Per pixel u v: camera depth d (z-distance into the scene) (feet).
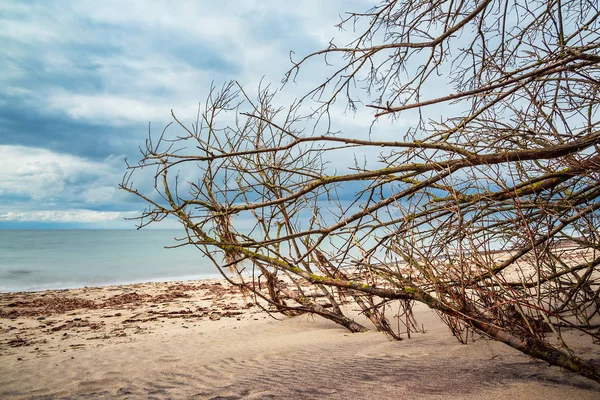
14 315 28.76
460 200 11.48
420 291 11.54
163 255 97.25
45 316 28.37
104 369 14.24
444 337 14.52
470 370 10.18
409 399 8.57
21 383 13.03
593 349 10.77
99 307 31.86
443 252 12.21
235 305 30.83
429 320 18.90
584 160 9.53
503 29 9.72
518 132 11.16
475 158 9.93
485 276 11.06
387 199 11.16
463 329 14.06
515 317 11.04
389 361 12.05
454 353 12.08
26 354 17.79
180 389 11.44
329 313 19.57
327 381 10.61
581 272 17.52
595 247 10.53
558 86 10.11
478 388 8.77
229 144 18.54
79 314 29.04
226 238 17.80
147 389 11.69
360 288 12.46
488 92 9.91
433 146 10.21
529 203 10.46
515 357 10.96
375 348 14.16
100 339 20.92
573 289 11.83
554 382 8.71
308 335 18.60
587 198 10.19
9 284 51.31
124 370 13.97
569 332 12.67
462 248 10.89
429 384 9.39
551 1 9.05
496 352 11.67
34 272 63.05
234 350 16.08
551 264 13.29
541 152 9.32
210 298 34.94
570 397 7.82
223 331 21.49
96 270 66.18
